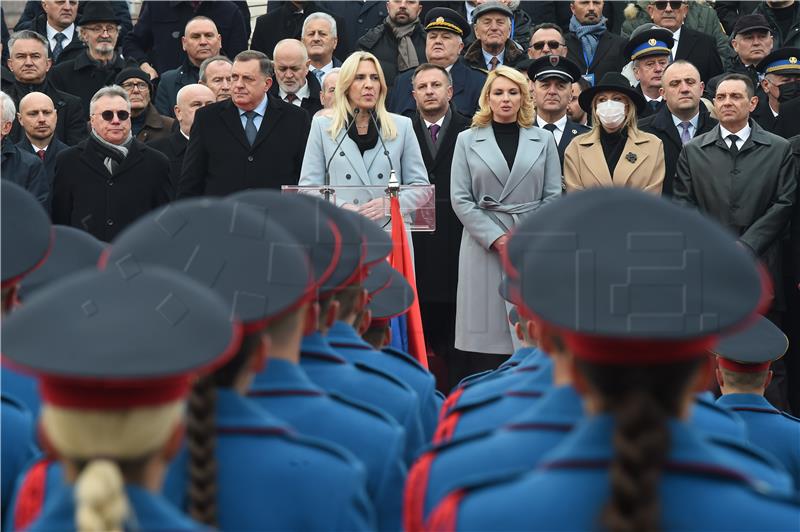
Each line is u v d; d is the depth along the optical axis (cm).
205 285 782
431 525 657
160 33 3762
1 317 1030
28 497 766
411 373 1255
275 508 746
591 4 3503
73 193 2622
